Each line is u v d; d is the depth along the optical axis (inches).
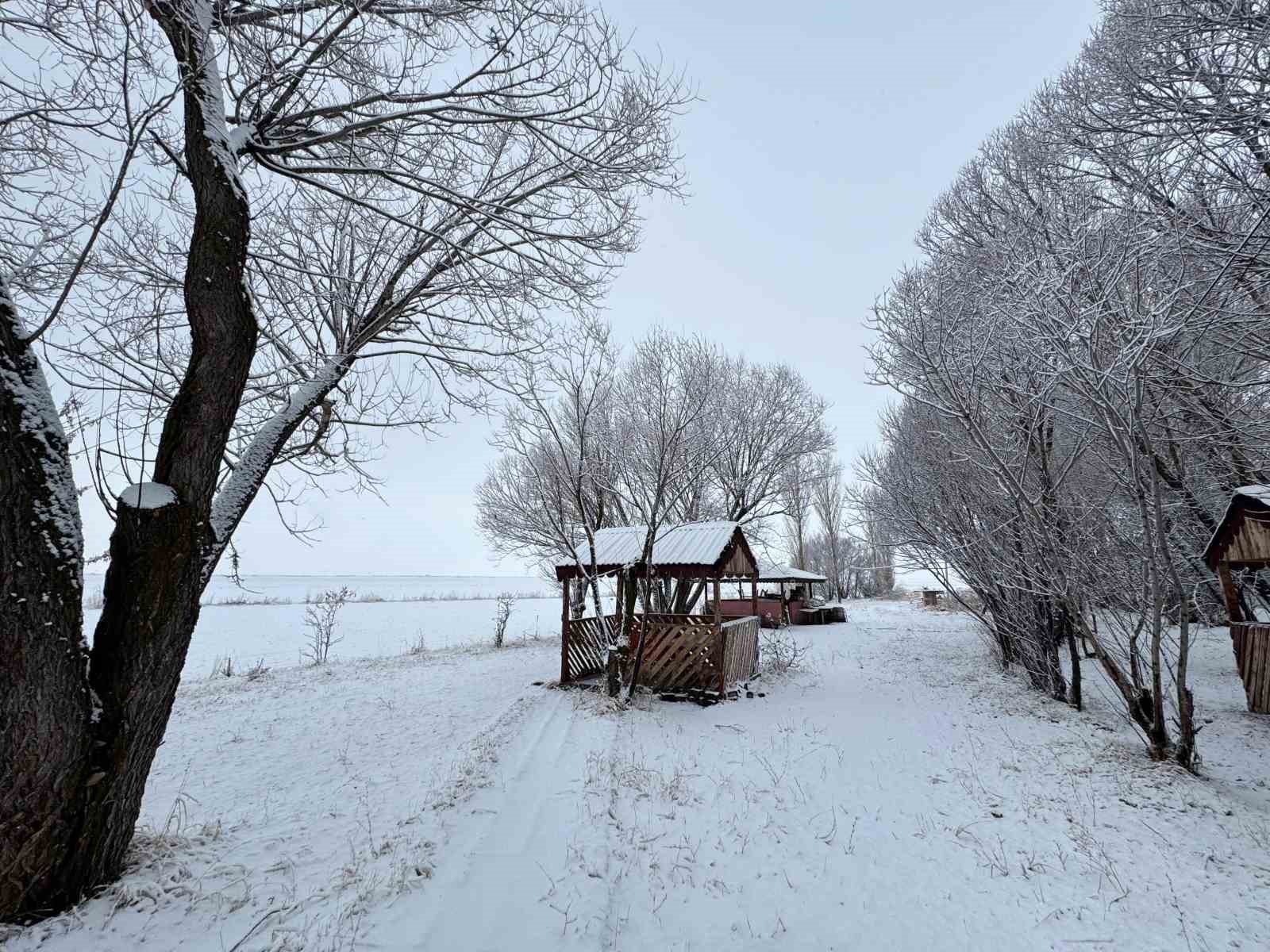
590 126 201.6
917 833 188.4
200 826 179.5
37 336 122.8
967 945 133.5
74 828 125.1
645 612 371.9
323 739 293.0
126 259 209.5
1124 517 320.5
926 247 422.0
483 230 190.9
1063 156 307.0
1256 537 313.3
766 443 780.6
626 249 232.4
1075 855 170.9
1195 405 261.7
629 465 667.4
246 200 154.9
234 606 1592.0
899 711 344.2
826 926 140.4
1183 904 144.8
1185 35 241.8
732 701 375.6
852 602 1424.7
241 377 151.3
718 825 192.2
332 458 249.0
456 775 223.6
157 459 145.4
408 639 893.2
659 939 134.0
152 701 137.9
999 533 332.5
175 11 134.0
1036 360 239.1
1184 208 235.6
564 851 165.8
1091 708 338.3
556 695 385.4
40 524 120.6
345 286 235.9
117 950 113.6
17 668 116.7
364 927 124.3
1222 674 407.2
